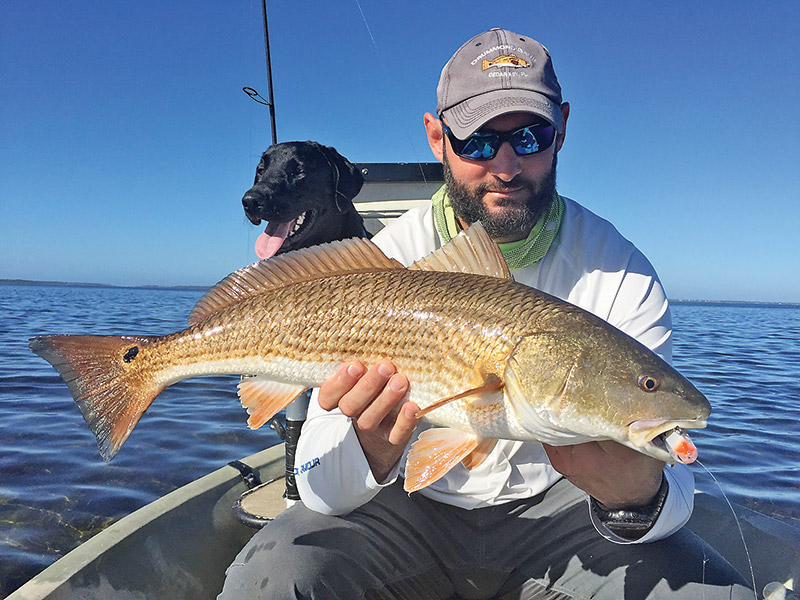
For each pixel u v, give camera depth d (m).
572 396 0.52
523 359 0.53
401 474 0.72
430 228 0.81
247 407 0.62
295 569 0.58
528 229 0.74
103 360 0.64
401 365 0.56
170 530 0.79
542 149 0.71
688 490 0.65
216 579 0.80
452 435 0.55
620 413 0.51
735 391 2.62
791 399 2.47
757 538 0.79
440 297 0.57
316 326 0.59
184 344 0.63
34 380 2.65
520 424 0.54
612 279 0.74
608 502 0.59
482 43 0.74
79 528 1.15
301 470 0.67
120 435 0.63
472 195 0.73
